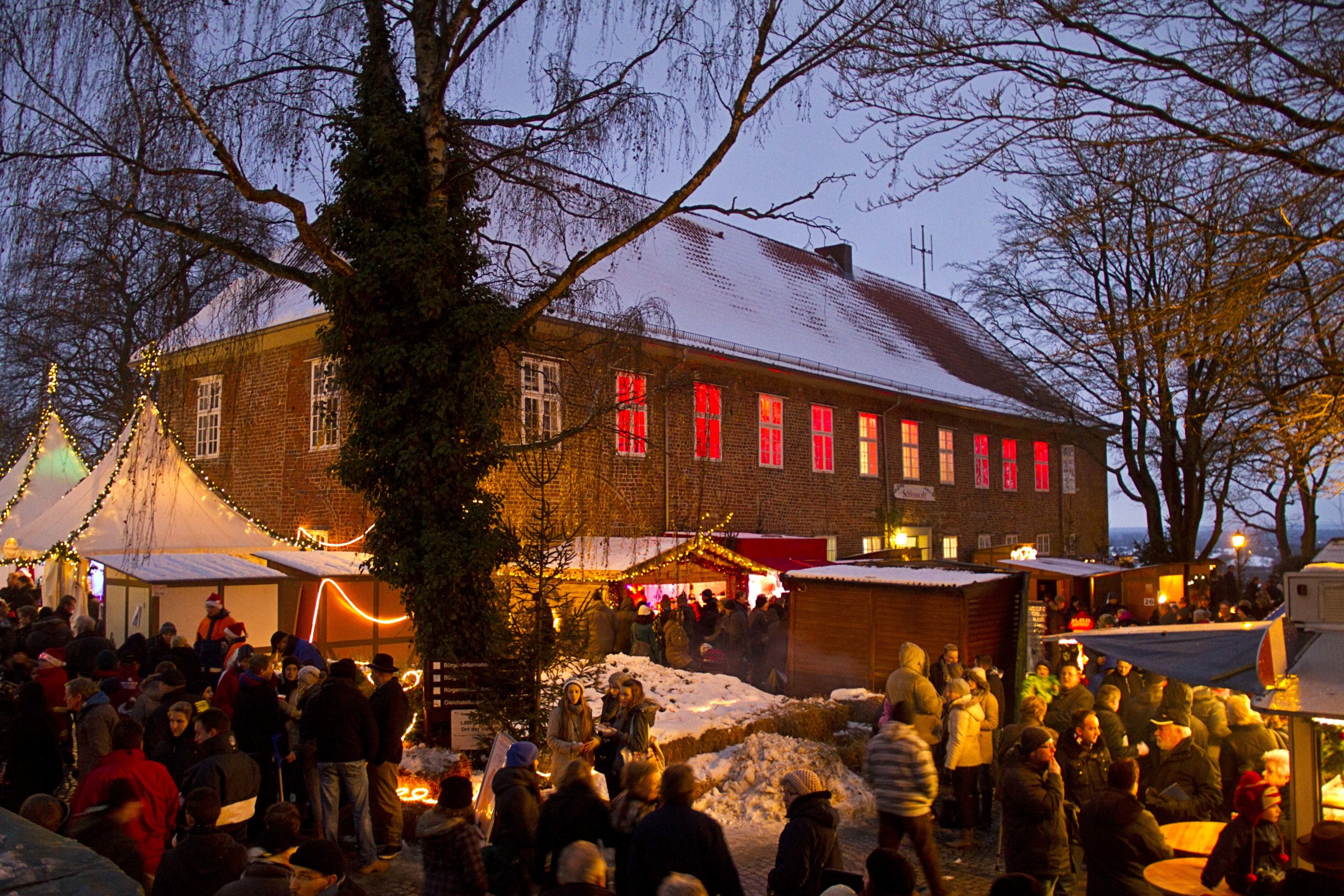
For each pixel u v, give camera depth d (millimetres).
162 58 9781
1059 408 28203
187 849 5457
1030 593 15508
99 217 10359
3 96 9656
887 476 33312
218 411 24734
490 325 11484
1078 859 9180
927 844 7039
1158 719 9805
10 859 3240
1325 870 5418
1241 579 32469
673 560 18891
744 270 34188
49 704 10219
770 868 8836
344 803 9352
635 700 9172
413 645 12719
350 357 11898
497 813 6516
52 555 17047
